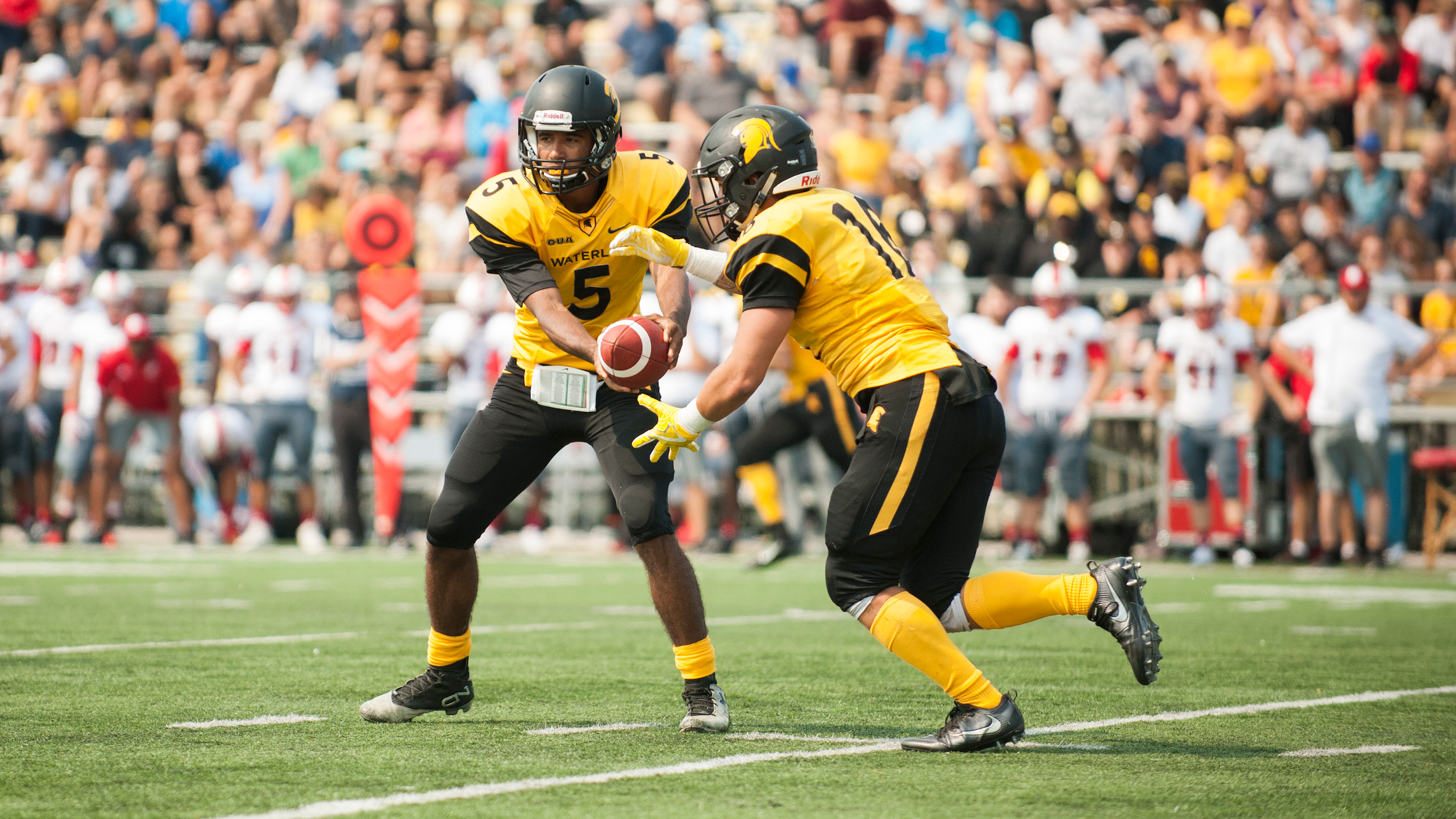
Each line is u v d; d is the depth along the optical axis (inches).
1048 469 1673.2
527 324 589.3
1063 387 1566.2
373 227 1648.6
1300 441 1576.0
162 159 2087.8
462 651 581.9
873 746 525.0
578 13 2257.6
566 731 555.2
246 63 2436.0
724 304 1626.5
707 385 514.0
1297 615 1038.4
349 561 1493.6
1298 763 494.0
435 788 443.8
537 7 2263.8
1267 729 566.9
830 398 1304.1
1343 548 1547.7
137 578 1284.4
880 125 2070.6
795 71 2219.5
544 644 845.2
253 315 1691.7
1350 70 2086.6
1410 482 1605.6
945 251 1785.2
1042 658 796.0
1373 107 1990.7
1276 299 1653.5
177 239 1993.1
